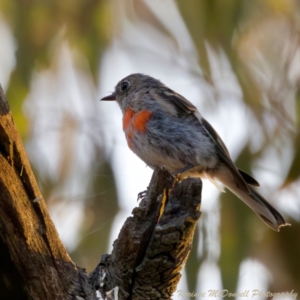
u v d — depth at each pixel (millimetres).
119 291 6387
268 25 10930
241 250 9859
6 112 5727
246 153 10500
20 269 5906
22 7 10812
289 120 10742
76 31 10977
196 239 9922
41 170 10602
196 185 5984
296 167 10094
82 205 10531
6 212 5730
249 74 10859
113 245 6320
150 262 6023
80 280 6324
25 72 10664
